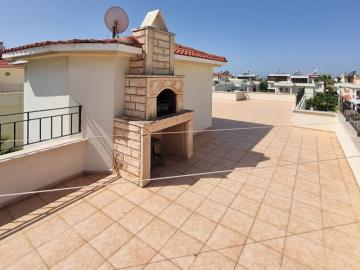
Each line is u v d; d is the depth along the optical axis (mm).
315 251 3502
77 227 3959
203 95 10094
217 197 4961
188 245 3594
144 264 3234
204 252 3461
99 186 5359
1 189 4410
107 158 5871
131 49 5281
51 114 6336
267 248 3555
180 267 3191
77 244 3578
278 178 5906
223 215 4348
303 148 8336
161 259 3322
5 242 3580
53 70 6090
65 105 5930
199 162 6863
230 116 14812
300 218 4293
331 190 5344
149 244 3604
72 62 5633
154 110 5645
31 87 6961
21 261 3244
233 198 4934
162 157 6602
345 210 4566
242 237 3781
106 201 4758
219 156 7395
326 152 7922
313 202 4836
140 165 5293
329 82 37594
